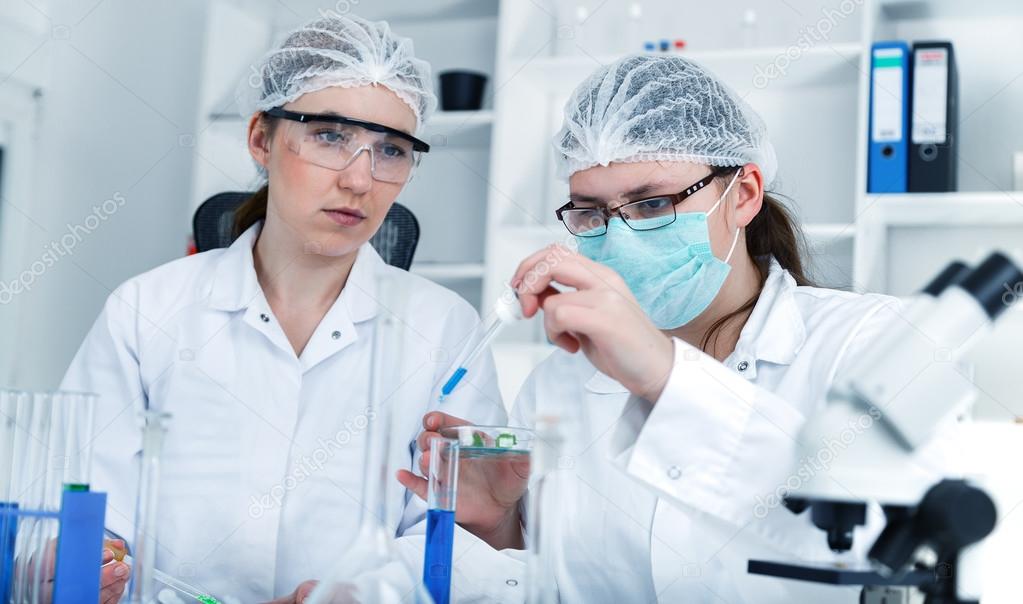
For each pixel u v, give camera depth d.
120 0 3.93
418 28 3.66
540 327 3.29
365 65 1.69
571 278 1.20
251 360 1.83
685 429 1.11
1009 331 2.67
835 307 1.64
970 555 0.87
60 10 3.85
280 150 1.71
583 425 1.68
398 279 0.91
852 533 0.95
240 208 2.05
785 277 1.69
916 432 0.85
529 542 0.89
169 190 3.83
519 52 3.22
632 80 1.62
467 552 1.38
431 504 1.09
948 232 2.88
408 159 1.74
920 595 0.94
